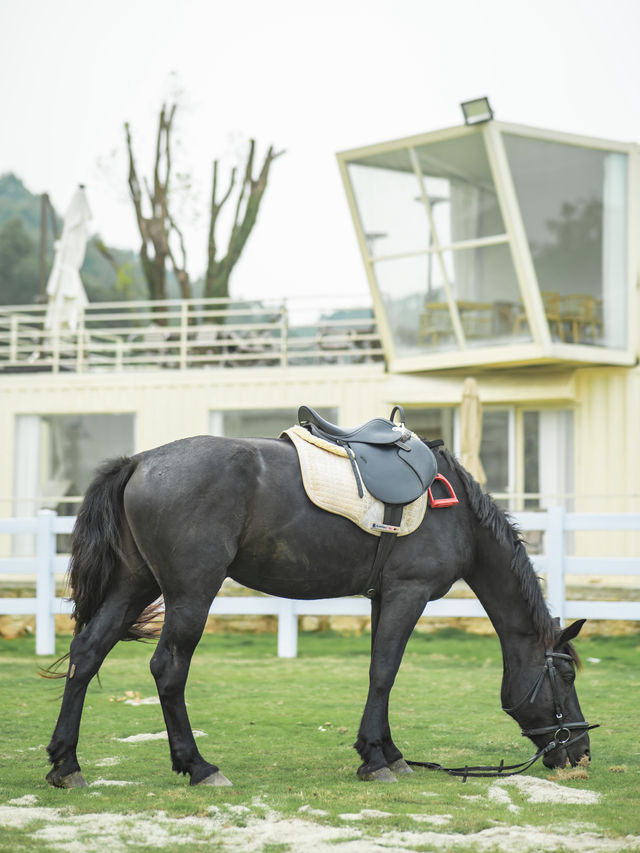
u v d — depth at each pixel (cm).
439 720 701
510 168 1581
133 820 447
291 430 552
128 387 1798
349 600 1034
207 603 505
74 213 2017
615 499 1667
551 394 1689
